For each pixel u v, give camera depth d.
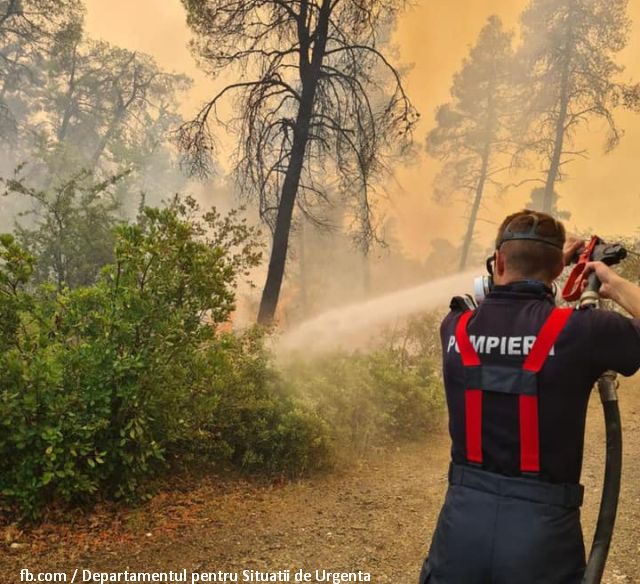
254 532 4.46
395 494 5.32
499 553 1.74
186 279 4.86
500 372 1.85
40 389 4.33
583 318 1.82
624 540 4.26
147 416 4.78
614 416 1.91
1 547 4.00
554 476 1.79
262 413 5.80
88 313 4.85
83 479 4.44
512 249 2.01
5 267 4.65
